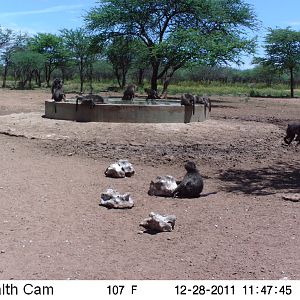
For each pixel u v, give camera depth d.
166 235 7.48
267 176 12.25
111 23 38.25
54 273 5.88
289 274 5.96
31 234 7.26
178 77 101.88
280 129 21.25
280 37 58.62
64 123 18.84
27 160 13.11
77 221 8.02
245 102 43.75
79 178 11.19
